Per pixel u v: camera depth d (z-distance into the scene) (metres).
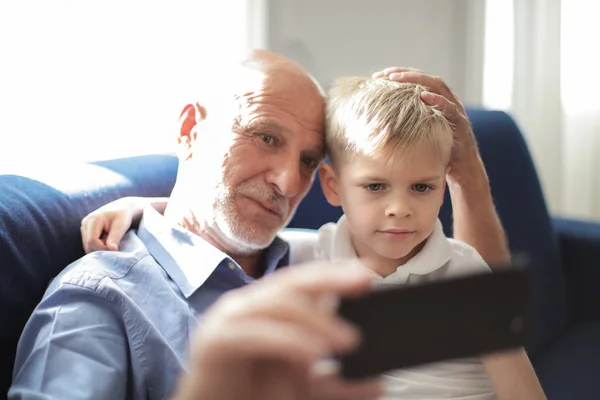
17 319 0.96
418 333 0.46
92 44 1.42
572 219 1.81
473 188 1.13
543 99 2.11
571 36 2.06
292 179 1.03
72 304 0.91
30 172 1.12
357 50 1.99
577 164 2.14
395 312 0.45
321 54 1.95
